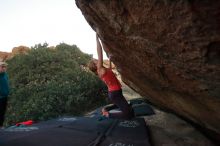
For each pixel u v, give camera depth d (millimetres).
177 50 2447
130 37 3025
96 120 6758
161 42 2545
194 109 4289
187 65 2588
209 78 2512
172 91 4254
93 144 4449
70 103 9859
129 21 2625
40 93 10242
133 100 9961
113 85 5891
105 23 3184
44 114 9234
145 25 2463
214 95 2850
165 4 1980
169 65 3008
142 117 7043
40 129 5738
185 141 5203
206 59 2201
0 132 5496
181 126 6227
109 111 7613
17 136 5074
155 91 5574
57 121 6812
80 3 3291
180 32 2127
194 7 1777
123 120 6496
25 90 10695
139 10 2311
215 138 5168
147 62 3566
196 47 2158
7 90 5367
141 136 5031
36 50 14234
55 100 9898
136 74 5141
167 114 7441
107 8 2701
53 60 13352
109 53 5059
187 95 3717
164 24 2207
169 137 5445
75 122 6559
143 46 3023
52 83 10945
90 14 3332
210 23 1810
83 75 11703
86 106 10461
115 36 3424
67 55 14570
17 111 9555
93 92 10953
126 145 4445
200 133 5652
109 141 4691
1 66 5227
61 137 4961
